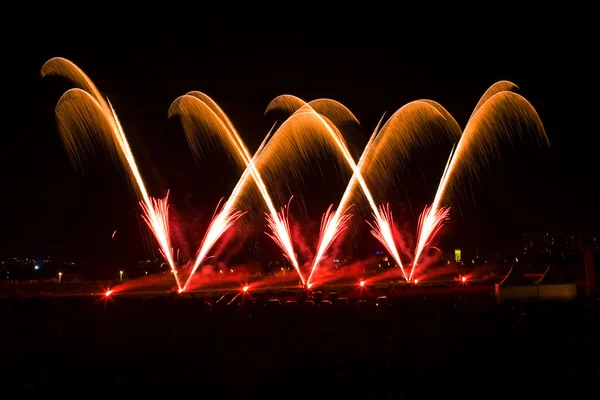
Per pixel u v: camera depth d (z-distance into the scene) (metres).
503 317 28.58
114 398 16.64
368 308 34.12
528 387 16.11
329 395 16.12
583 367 17.88
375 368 18.36
